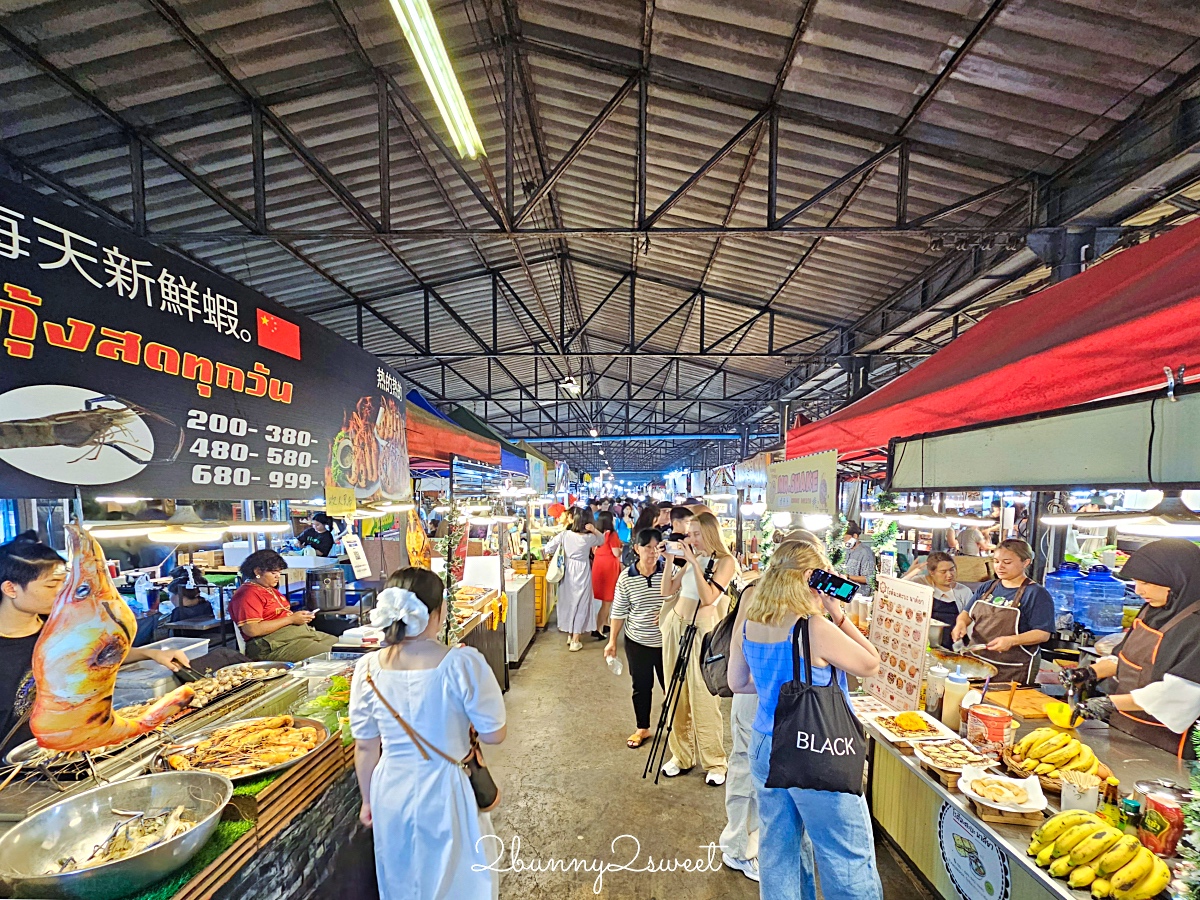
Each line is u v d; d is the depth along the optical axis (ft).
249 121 15.48
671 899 7.80
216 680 7.64
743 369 42.01
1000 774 6.07
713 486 40.04
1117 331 4.44
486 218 23.41
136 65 12.75
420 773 5.44
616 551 24.79
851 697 8.60
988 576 18.30
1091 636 12.62
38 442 3.67
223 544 20.06
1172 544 6.67
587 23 13.21
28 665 5.35
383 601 5.63
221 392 5.40
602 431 73.77
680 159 17.76
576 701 14.99
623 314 36.42
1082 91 11.36
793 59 12.60
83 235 4.05
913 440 7.84
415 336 35.99
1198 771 4.35
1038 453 5.38
